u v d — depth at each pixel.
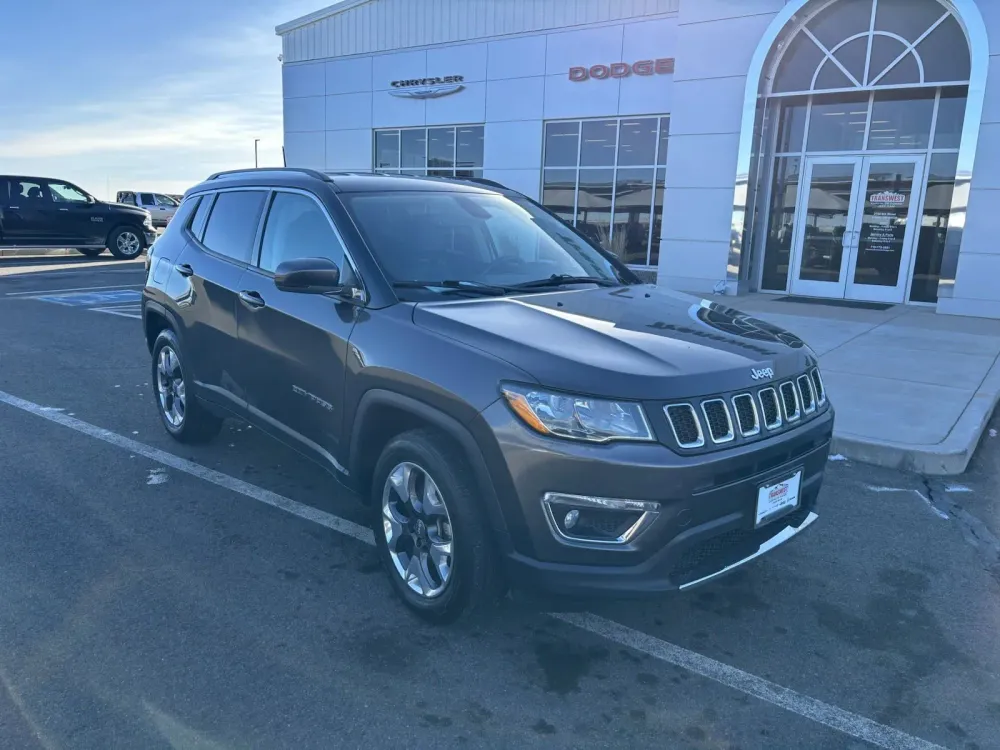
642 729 2.67
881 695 2.88
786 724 2.71
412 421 3.30
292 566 3.77
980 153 11.41
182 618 3.27
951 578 3.80
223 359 4.58
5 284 15.29
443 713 2.72
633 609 3.47
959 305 11.80
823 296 13.81
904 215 12.91
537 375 2.80
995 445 5.78
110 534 4.06
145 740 2.53
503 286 3.78
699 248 14.23
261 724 2.63
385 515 3.39
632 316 3.48
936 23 11.96
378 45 20.50
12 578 3.57
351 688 2.84
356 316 3.51
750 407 3.00
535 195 18.45
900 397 6.65
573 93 17.52
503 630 3.26
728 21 13.35
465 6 18.72
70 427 5.86
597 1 16.84
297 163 22.89
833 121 13.38
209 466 5.08
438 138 20.00
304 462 5.19
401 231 3.84
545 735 2.62
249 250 4.48
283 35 22.38
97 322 10.86
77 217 20.20
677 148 14.16
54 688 2.78
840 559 3.99
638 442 2.72
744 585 3.71
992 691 2.92
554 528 2.78
